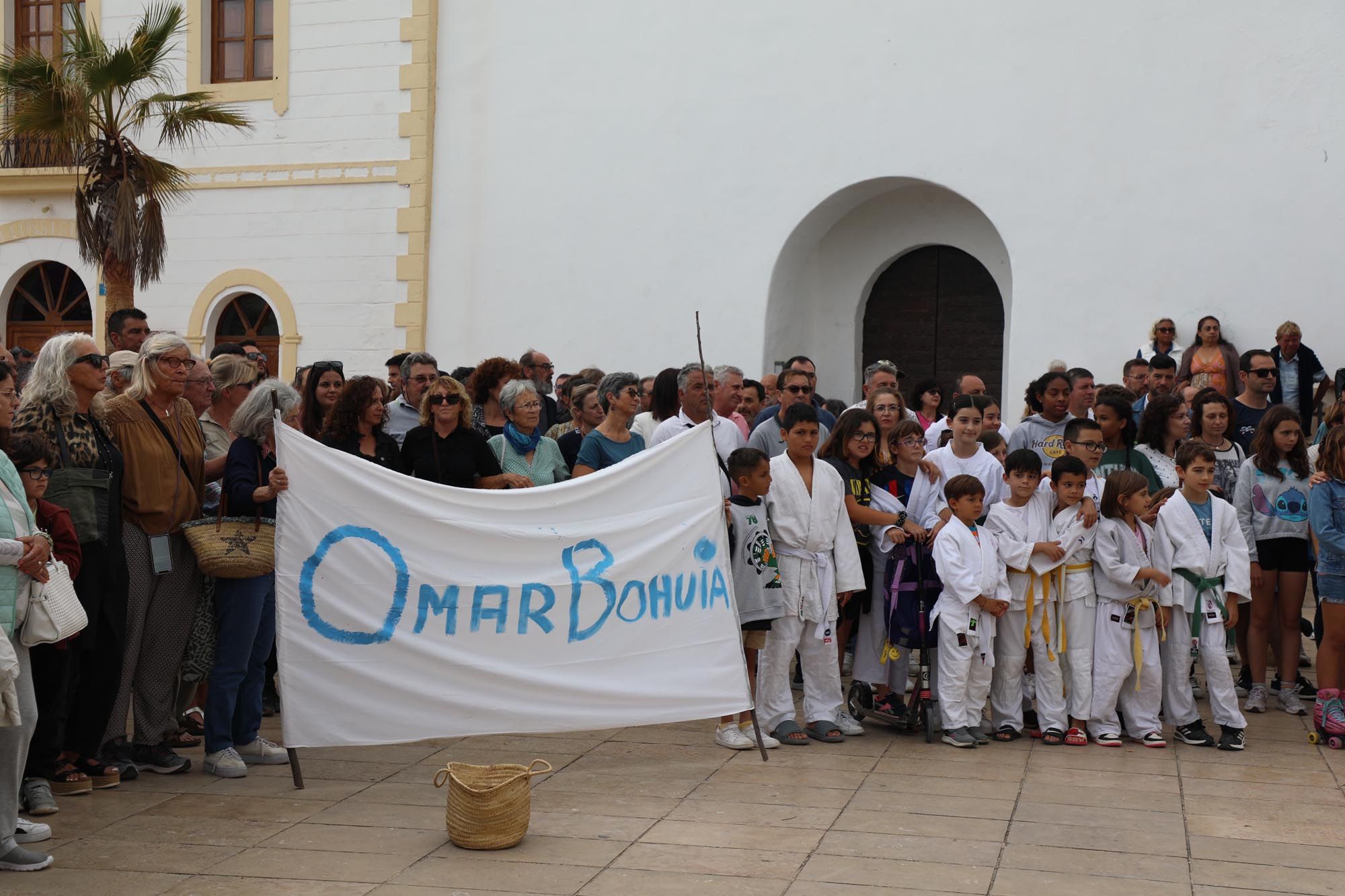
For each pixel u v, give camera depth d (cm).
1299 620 780
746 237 1378
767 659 705
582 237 1443
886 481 755
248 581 610
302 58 1537
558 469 773
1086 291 1252
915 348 1451
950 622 692
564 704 631
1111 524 699
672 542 658
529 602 631
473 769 539
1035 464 706
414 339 1501
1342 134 1166
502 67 1474
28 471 535
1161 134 1226
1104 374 1244
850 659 927
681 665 655
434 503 623
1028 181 1271
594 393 820
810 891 473
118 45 1570
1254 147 1195
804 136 1354
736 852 513
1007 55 1277
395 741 607
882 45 1322
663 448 666
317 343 1536
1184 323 1217
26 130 1252
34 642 495
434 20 1498
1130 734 709
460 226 1493
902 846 522
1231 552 708
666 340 1410
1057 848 523
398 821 550
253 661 635
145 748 619
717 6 1384
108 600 577
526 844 522
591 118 1438
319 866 494
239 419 627
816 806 578
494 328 1478
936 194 1407
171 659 620
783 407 823
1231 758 676
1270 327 1191
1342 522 701
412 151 1499
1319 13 1171
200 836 528
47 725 561
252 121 1555
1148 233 1230
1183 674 706
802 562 700
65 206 1611
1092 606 704
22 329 1658
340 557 607
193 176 1574
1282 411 778
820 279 1466
